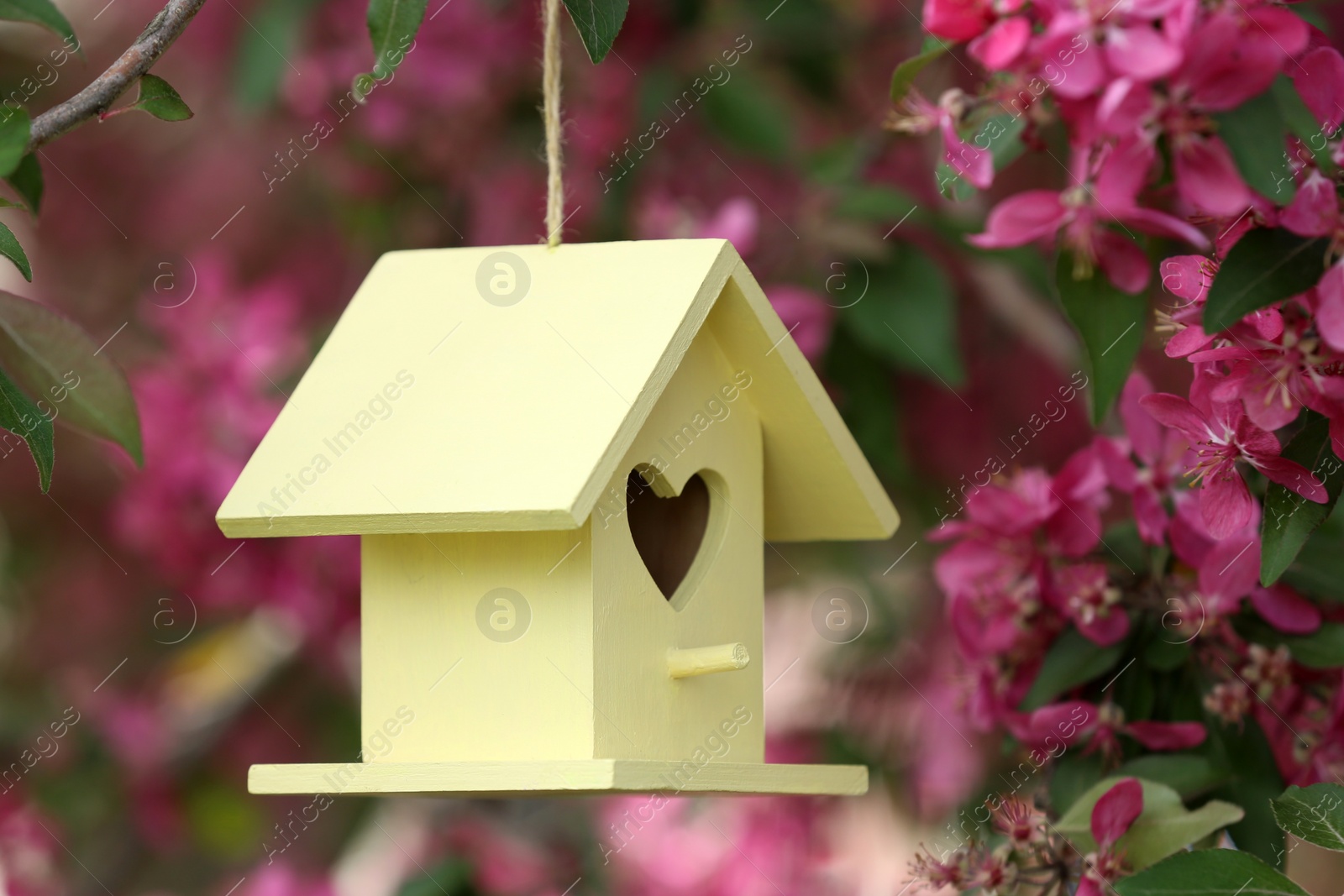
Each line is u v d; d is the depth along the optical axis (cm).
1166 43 180
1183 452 191
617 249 186
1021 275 213
